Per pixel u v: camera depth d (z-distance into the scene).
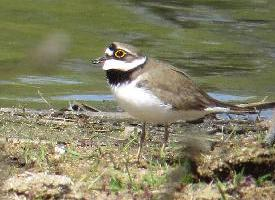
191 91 11.06
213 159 9.59
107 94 16.11
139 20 22.97
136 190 9.34
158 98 10.68
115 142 12.29
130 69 10.91
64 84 16.70
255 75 17.67
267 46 20.47
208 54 19.42
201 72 17.78
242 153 9.69
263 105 11.88
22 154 10.82
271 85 16.88
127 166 10.27
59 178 9.27
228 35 21.58
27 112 14.26
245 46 20.42
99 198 9.04
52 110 14.58
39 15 23.12
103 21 22.67
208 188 9.23
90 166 10.40
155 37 21.00
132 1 25.58
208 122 13.91
